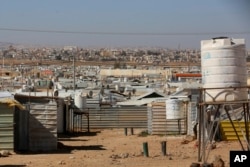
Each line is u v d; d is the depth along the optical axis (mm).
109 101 65250
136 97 70938
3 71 180000
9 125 27391
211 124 20938
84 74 182875
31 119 28969
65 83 107062
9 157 25797
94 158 24766
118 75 178125
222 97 19734
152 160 23375
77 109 50281
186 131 39469
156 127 41281
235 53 19875
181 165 21375
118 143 34219
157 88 97312
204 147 20234
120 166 21547
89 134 44656
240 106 21844
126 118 52688
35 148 28891
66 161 23672
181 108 39250
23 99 36188
